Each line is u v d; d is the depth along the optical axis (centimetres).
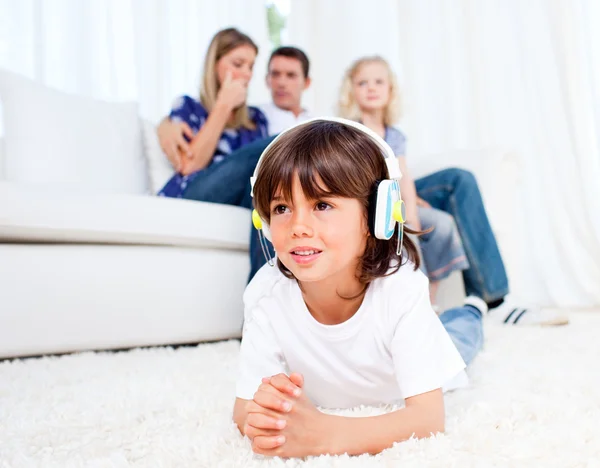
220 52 207
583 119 238
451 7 271
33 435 75
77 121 185
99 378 105
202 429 76
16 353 123
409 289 75
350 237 69
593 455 62
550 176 246
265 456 66
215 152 204
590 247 238
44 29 261
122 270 130
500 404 81
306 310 79
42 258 124
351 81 216
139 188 197
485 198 198
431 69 276
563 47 241
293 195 68
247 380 78
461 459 61
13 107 178
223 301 143
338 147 69
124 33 272
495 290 172
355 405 88
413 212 164
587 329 156
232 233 145
